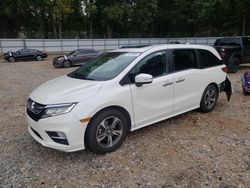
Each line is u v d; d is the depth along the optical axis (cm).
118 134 377
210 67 523
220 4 3459
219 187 287
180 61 462
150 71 412
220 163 336
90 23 4694
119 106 368
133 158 353
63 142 331
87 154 366
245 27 3684
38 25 4203
